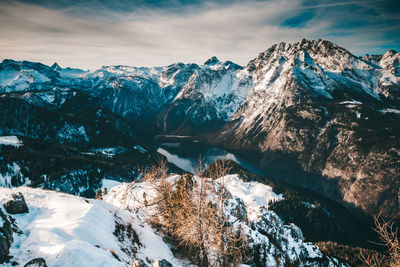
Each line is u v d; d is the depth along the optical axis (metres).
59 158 195.38
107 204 30.23
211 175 26.28
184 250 29.78
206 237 25.25
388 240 13.05
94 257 15.27
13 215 21.34
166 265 15.48
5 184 165.62
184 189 28.34
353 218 198.75
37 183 167.12
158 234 32.12
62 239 17.59
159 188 34.34
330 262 43.78
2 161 180.62
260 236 38.19
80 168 187.50
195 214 25.55
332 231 142.38
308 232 137.00
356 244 145.12
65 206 24.09
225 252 26.41
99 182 184.38
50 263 14.27
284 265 37.28
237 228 36.56
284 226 50.00
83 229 19.78
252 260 34.16
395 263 12.83
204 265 25.00
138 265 14.95
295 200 158.62
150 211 36.72
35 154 194.12
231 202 44.75
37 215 22.78
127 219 28.77
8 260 15.12
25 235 18.94
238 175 186.38
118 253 19.72
